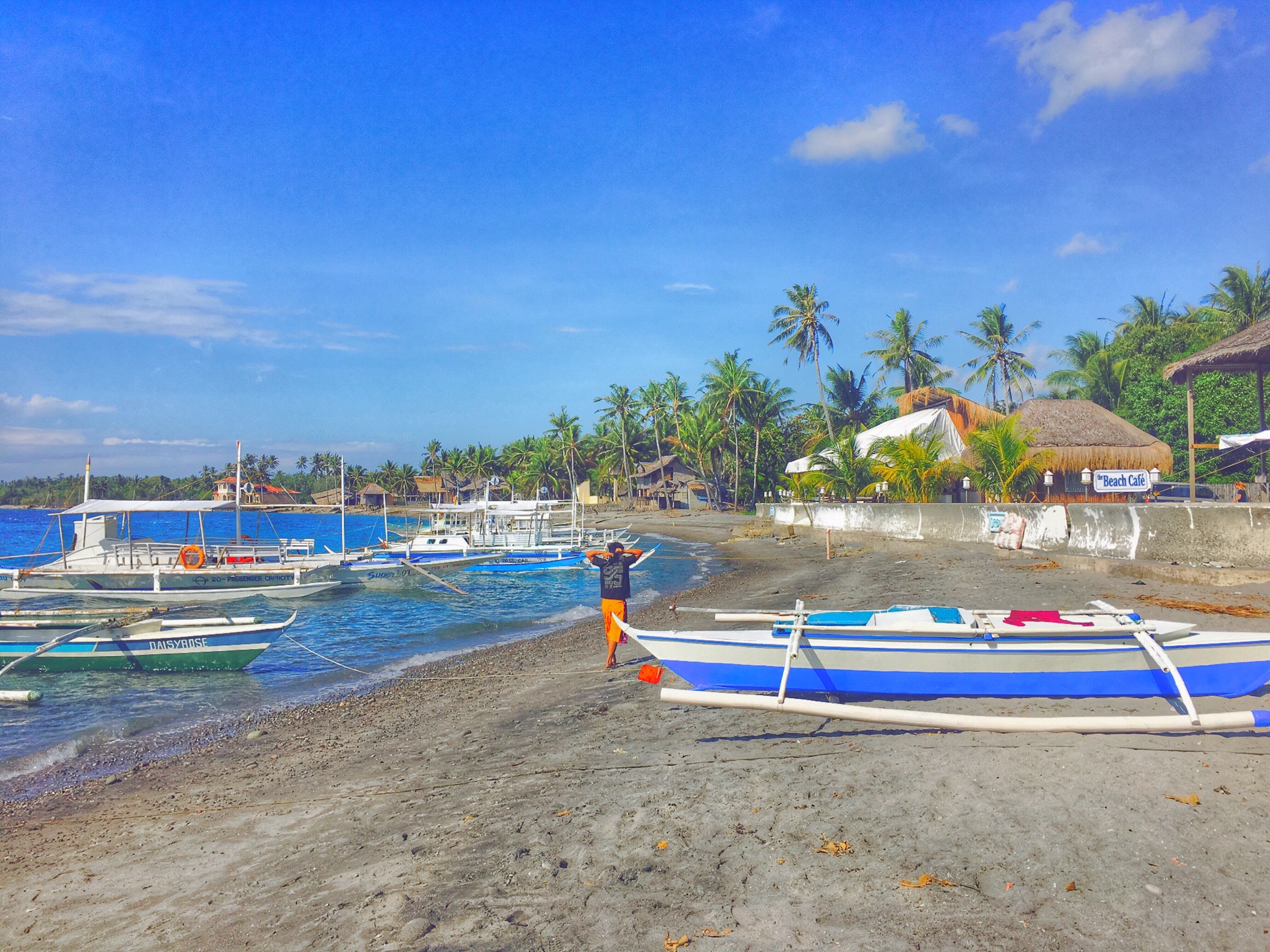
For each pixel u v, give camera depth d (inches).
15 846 253.1
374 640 671.8
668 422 3513.8
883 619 300.7
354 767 307.1
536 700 386.9
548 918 162.1
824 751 243.6
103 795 305.0
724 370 2664.9
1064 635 268.2
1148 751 219.6
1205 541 525.3
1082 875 159.0
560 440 3843.5
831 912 153.5
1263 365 841.5
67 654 531.5
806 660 288.2
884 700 287.0
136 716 430.9
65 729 408.2
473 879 184.5
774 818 197.6
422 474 5447.8
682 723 297.9
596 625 690.2
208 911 189.5
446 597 969.5
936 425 1146.0
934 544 934.4
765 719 286.4
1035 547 701.3
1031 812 186.7
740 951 143.8
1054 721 222.8
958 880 160.7
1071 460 1012.5
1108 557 604.7
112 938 180.9
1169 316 1907.0
